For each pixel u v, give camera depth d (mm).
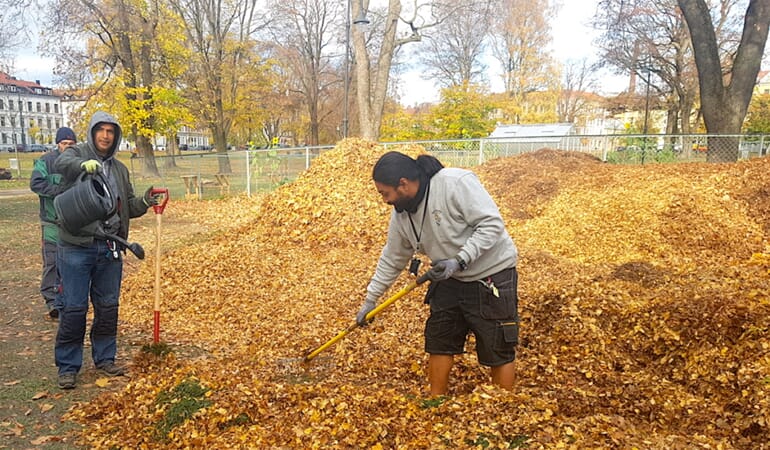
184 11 31219
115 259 4113
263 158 18766
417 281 3084
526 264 7516
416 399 3115
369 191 10328
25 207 16344
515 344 3250
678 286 5203
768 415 2801
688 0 16422
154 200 4348
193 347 4922
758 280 5133
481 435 2527
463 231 3086
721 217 8648
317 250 8688
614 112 44312
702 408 3092
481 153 17219
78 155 3932
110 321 4227
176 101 27641
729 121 16281
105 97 26438
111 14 25828
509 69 46656
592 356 4117
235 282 7074
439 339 3340
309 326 5398
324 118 45719
